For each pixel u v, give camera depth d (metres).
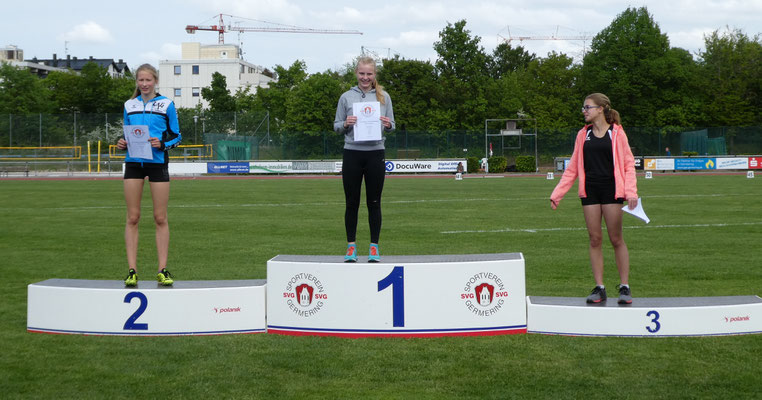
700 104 60.56
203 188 28.98
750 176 36.44
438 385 4.80
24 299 7.53
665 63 60.19
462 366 5.22
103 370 5.16
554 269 9.16
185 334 6.12
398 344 5.82
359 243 11.73
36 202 21.31
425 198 22.64
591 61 63.75
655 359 5.35
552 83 72.81
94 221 15.55
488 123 59.72
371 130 6.28
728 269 9.05
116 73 135.25
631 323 5.94
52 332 6.22
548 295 7.54
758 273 8.77
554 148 53.50
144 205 20.16
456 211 17.80
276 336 6.10
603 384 4.80
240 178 39.97
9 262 9.84
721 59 64.19
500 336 6.04
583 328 6.00
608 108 6.11
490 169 47.28
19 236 12.80
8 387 4.79
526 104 67.50
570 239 12.15
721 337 5.93
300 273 6.10
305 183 33.66
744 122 60.00
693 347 5.65
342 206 19.47
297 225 14.53
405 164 44.97
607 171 6.04
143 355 5.54
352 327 6.05
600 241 6.22
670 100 60.88
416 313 6.00
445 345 5.78
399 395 4.61
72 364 5.30
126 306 6.11
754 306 6.02
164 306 6.11
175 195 24.36
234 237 12.56
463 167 45.31
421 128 58.59
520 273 6.09
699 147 52.44
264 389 4.73
